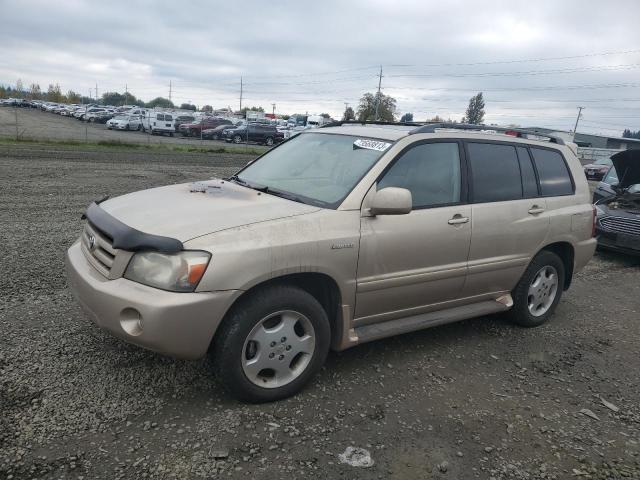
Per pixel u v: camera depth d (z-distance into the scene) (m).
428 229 4.02
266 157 4.82
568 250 5.45
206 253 3.05
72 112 62.38
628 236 8.26
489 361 4.38
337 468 2.87
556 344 4.89
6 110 62.53
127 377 3.59
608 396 3.96
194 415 3.23
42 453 2.78
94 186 12.51
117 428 3.04
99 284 3.15
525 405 3.71
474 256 4.41
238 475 2.74
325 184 3.92
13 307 4.62
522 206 4.79
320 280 3.66
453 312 4.46
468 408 3.60
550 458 3.13
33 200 10.16
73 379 3.51
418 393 3.74
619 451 3.25
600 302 6.35
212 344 3.28
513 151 4.91
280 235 3.29
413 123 4.88
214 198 3.77
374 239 3.70
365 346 4.45
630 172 8.82
